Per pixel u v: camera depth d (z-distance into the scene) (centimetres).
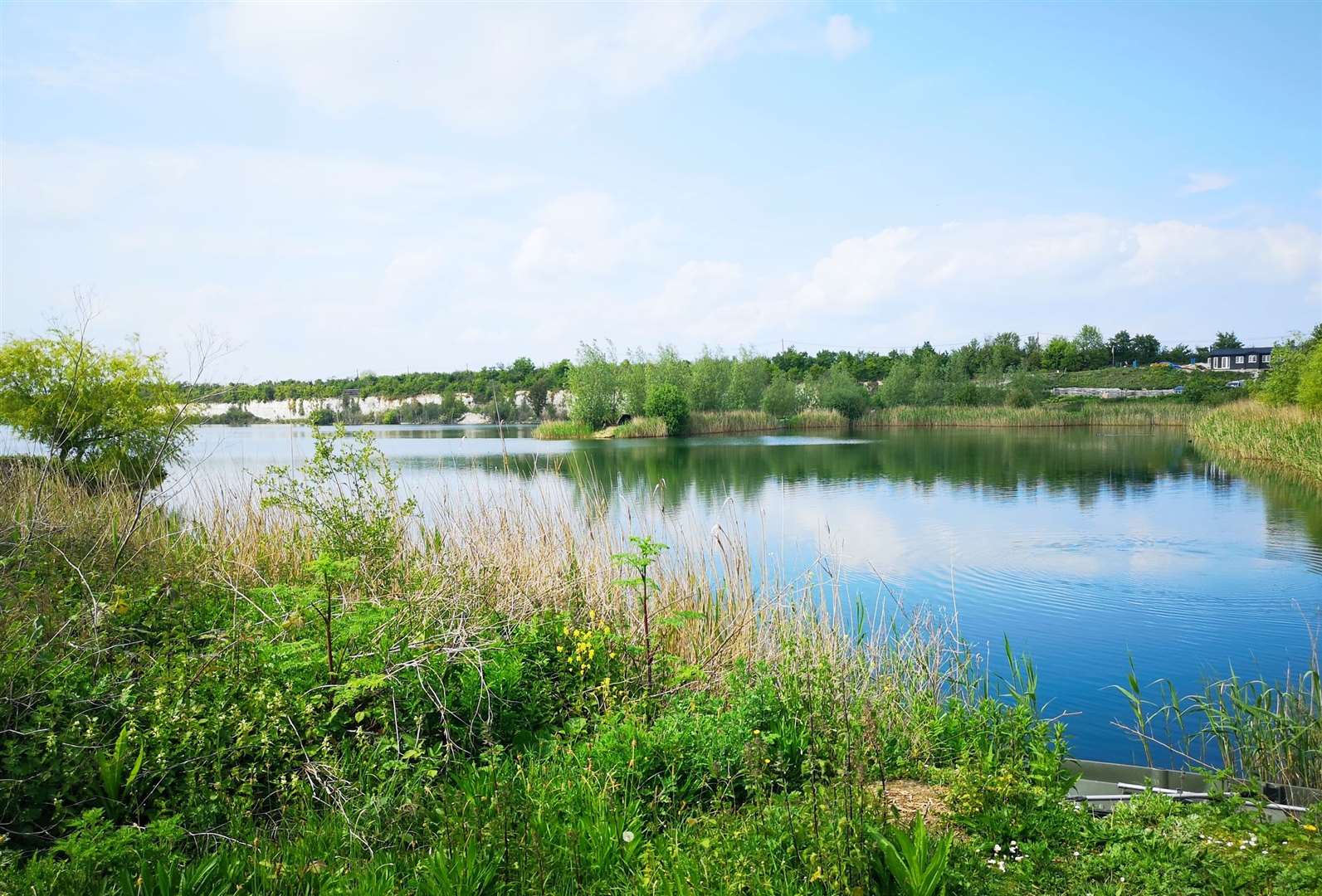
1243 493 2361
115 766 412
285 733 461
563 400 7631
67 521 761
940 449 4156
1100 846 424
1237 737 655
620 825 421
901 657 755
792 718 537
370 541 740
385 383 8419
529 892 360
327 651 534
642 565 605
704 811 467
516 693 566
